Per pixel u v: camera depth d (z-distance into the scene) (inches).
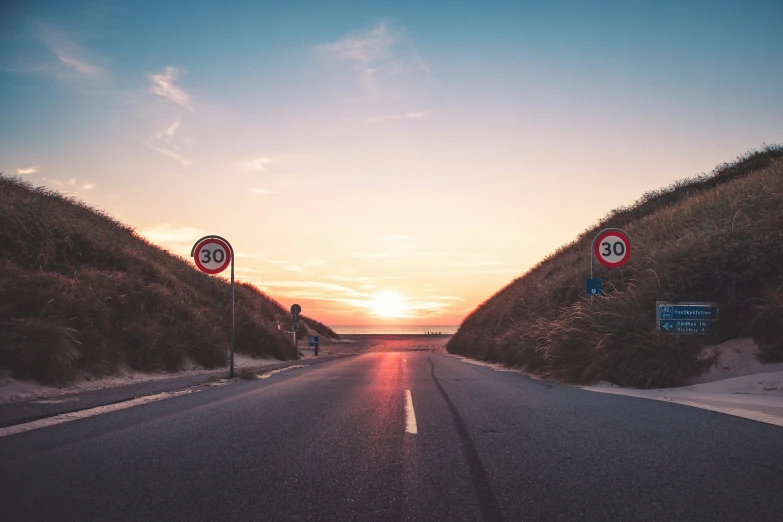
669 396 325.7
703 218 600.1
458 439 199.2
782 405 257.8
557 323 541.3
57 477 147.3
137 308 607.5
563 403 292.8
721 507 123.2
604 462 163.5
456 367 649.0
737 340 398.6
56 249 597.6
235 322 914.1
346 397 320.2
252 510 123.9
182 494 134.6
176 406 279.1
